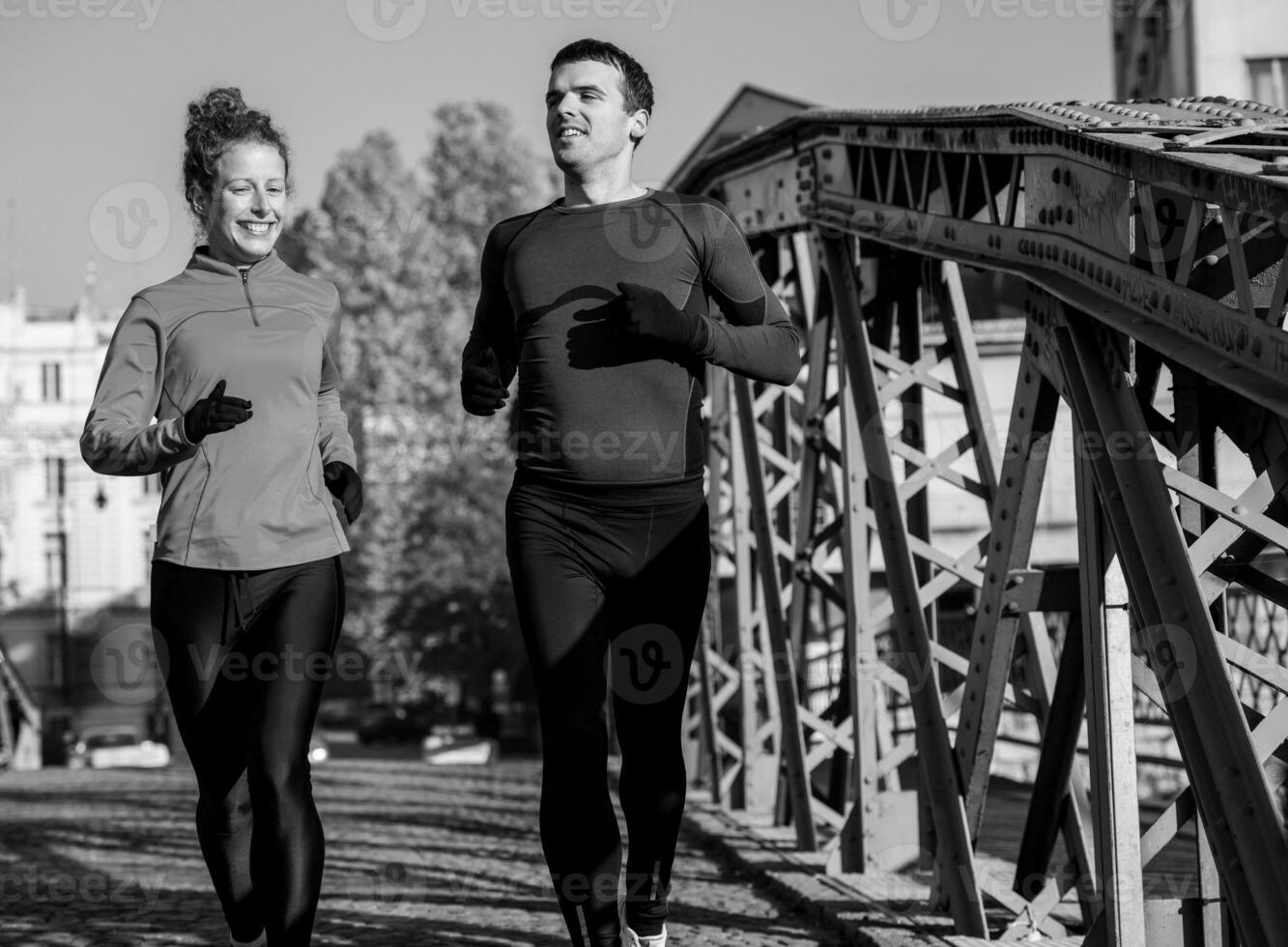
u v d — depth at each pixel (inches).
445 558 2116.1
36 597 3038.9
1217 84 960.9
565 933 275.7
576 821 176.6
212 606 185.6
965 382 290.0
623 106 186.2
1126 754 198.7
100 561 3068.4
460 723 2381.9
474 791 677.9
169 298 189.9
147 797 685.3
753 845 386.6
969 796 248.8
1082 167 203.3
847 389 312.8
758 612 474.9
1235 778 170.7
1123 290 188.7
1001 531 233.1
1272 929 165.3
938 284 293.4
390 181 2817.4
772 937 269.4
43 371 2942.9
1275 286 154.2
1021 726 791.1
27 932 285.3
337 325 200.5
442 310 2704.2
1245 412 189.3
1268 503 177.3
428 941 267.6
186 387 188.4
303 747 184.2
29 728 1722.4
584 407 179.6
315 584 187.9
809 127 330.0
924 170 273.3
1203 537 179.5
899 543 275.3
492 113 2910.9
